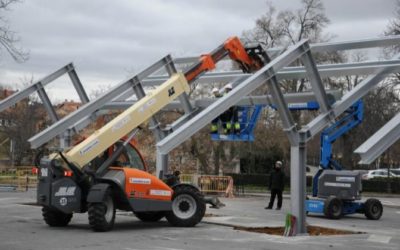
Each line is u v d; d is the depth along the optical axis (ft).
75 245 37.76
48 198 45.62
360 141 153.99
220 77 57.41
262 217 61.46
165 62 58.34
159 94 50.34
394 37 45.14
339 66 47.85
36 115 183.73
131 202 47.11
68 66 64.03
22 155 177.88
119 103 62.54
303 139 44.78
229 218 58.49
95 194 44.86
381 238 45.60
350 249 38.50
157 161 57.98
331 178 68.54
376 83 46.47
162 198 48.83
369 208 68.13
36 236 42.09
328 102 45.83
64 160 45.70
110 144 47.67
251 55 54.34
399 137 26.53
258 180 159.02
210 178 113.29
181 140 39.42
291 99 56.44
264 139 147.13
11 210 63.82
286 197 115.85
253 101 56.90
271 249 37.63
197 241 41.04
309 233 47.44
